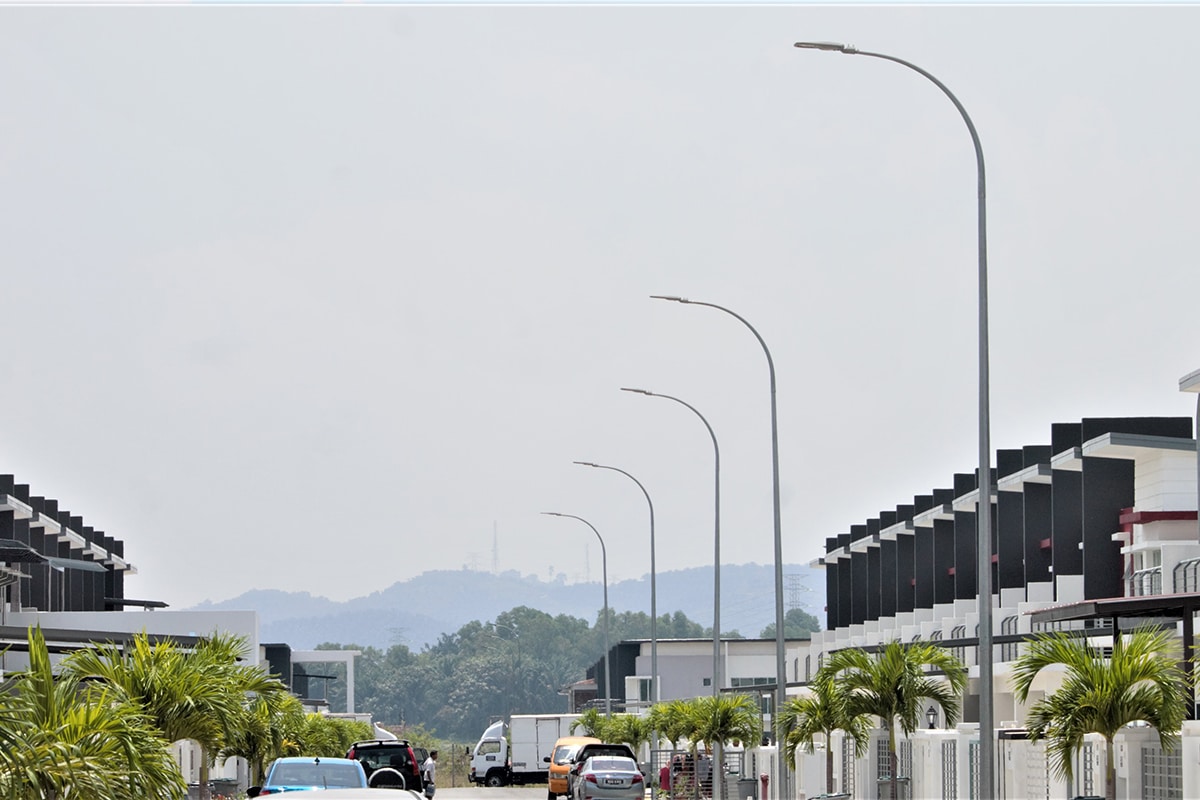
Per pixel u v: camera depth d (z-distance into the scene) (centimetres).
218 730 8650
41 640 5228
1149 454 14525
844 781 14762
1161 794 8338
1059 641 7619
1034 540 16925
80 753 4594
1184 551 13350
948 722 10675
